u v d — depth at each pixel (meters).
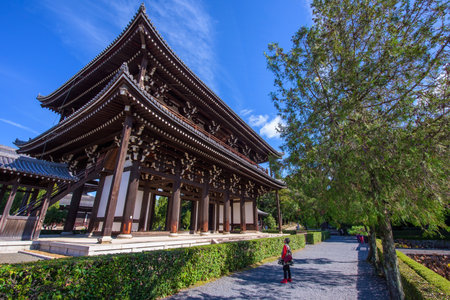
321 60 5.97
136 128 11.21
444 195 4.66
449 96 4.06
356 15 5.55
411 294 5.65
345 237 44.22
